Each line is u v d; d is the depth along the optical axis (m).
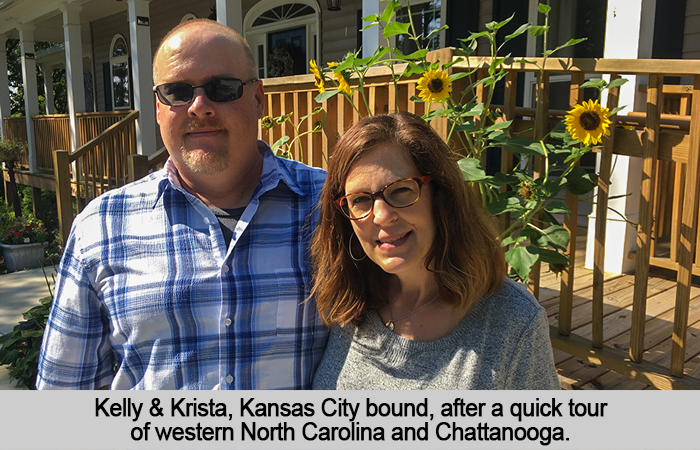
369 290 1.41
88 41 13.84
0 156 11.09
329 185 1.37
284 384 1.51
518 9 5.76
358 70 2.85
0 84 13.91
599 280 2.43
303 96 3.91
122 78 12.66
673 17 4.68
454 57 2.73
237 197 1.66
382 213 1.22
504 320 1.25
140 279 1.52
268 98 4.19
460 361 1.26
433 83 2.44
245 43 1.66
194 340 1.48
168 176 1.59
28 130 11.85
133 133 8.09
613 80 2.34
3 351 3.87
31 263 8.04
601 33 5.33
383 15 2.67
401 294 1.38
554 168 2.39
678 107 4.47
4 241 8.10
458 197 1.26
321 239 1.44
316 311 1.55
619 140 2.34
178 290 1.49
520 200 2.48
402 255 1.24
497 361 1.23
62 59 17.38
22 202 12.41
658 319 3.03
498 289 1.31
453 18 6.16
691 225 2.12
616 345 2.60
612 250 3.99
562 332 2.64
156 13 11.02
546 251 2.27
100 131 8.95
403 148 1.24
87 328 1.56
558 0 5.55
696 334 2.81
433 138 1.27
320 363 1.53
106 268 1.55
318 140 3.81
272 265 1.55
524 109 3.05
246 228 1.56
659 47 4.68
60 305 1.57
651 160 2.22
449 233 1.25
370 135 1.24
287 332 1.52
